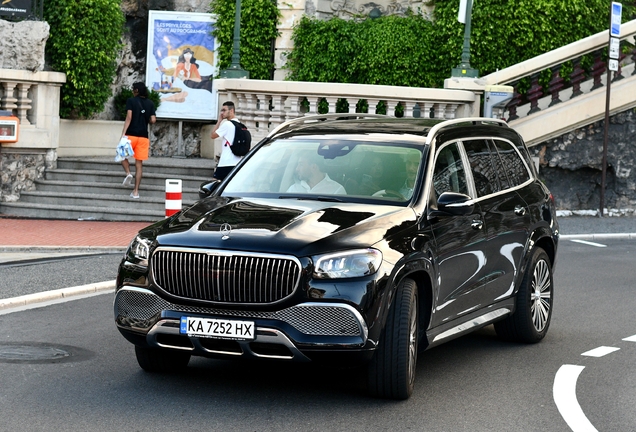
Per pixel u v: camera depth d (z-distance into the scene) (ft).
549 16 77.61
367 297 22.57
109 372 26.14
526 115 71.92
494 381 26.48
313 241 22.81
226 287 22.70
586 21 78.38
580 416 23.04
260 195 27.17
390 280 23.04
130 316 23.86
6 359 27.30
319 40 80.12
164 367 25.96
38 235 55.36
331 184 26.91
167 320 23.06
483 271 28.35
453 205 25.95
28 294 37.27
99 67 76.07
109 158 73.26
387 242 23.65
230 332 22.56
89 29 74.38
